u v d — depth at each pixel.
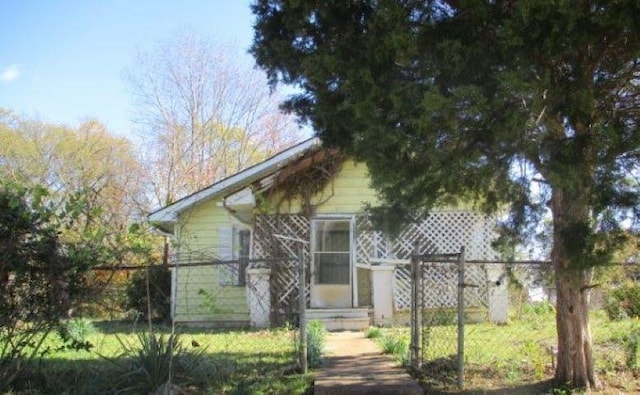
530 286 7.39
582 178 5.11
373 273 14.18
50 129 29.47
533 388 6.85
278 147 33.09
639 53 4.98
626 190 5.29
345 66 5.53
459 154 5.25
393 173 5.86
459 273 7.08
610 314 12.20
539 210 6.17
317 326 10.38
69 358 7.85
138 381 6.40
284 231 14.60
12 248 6.09
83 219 6.71
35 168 26.33
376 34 5.39
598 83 5.62
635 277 8.56
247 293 14.26
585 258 5.30
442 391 6.90
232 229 15.09
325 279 14.65
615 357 8.34
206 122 32.34
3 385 6.16
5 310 6.18
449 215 14.59
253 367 7.90
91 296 6.56
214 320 14.43
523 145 5.14
